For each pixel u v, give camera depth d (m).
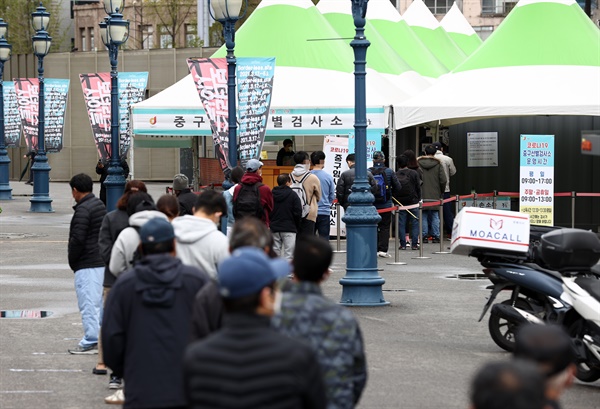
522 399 5.29
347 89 41.00
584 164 41.91
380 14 58.97
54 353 18.70
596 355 15.80
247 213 26.61
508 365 5.42
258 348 6.88
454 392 15.48
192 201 25.03
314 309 8.52
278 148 68.88
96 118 41.84
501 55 41.81
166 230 10.95
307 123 39.56
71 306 24.16
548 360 6.50
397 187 34.69
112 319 10.77
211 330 10.27
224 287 7.08
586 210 42.03
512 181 42.62
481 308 23.92
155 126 39.91
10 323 21.88
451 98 39.72
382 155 35.00
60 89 54.56
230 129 31.92
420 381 16.23
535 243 18.59
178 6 110.94
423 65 57.12
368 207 23.91
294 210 28.39
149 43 119.31
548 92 39.69
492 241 17.95
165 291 10.70
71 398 15.31
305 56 42.56
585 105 38.94
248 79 31.88
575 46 41.97
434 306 24.14
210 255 13.01
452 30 76.81
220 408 6.77
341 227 40.66
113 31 40.16
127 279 10.80
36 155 56.66
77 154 94.38
